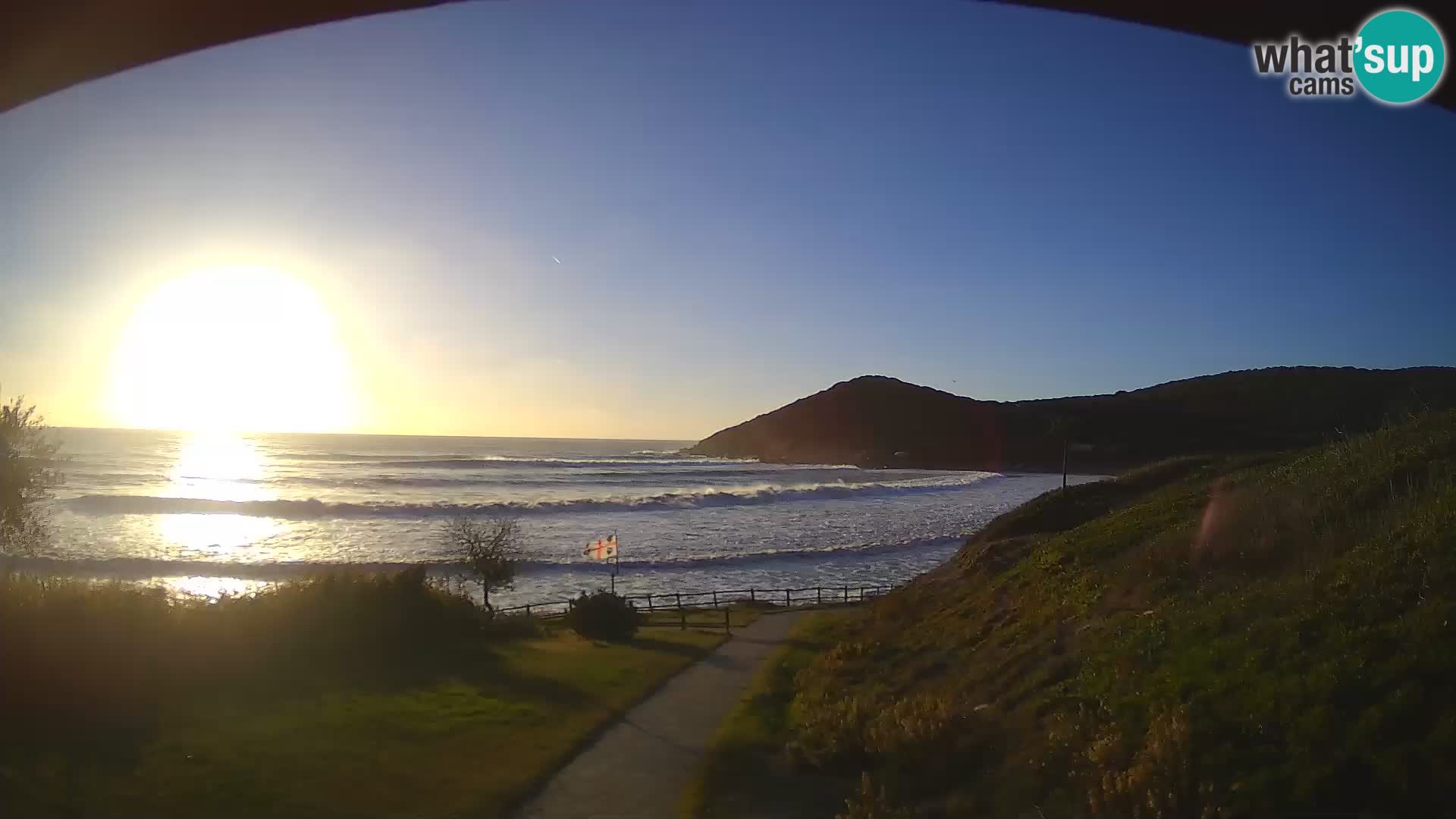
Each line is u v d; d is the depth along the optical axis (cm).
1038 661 1249
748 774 1189
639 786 1148
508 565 3158
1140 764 764
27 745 1041
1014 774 930
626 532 6059
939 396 17838
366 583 2108
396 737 1275
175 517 6431
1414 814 597
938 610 2106
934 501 8425
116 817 875
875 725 1214
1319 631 838
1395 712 673
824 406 18650
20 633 1280
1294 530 1252
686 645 2434
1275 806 650
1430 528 934
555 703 1585
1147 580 1320
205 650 1551
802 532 6172
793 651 2272
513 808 1052
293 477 9806
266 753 1128
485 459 14250
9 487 2214
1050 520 2884
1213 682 839
